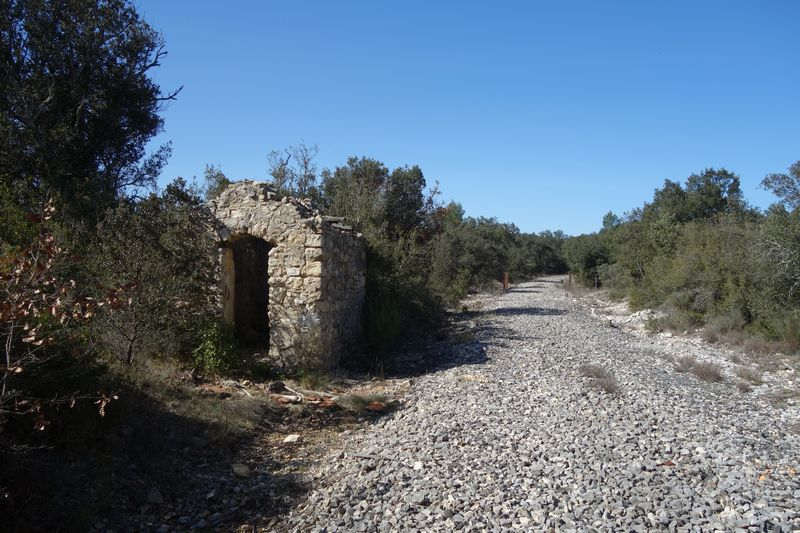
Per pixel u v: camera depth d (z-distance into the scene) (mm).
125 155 19219
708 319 19281
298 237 11383
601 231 59562
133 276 8945
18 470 5078
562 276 74000
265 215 11570
